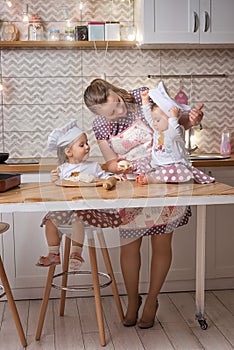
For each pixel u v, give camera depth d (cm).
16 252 404
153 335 338
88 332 344
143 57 467
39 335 332
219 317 368
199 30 428
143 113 261
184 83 473
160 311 380
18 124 463
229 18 430
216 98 476
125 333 342
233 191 275
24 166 393
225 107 478
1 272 317
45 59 460
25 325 357
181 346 322
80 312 379
